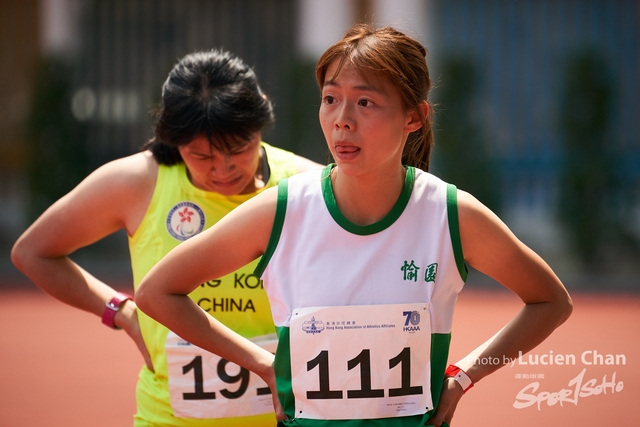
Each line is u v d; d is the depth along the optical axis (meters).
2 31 52.41
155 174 10.60
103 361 26.34
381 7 47.91
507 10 50.22
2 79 52.59
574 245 44.84
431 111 8.73
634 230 45.06
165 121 9.90
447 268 8.01
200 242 8.20
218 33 52.16
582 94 44.81
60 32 50.91
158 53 52.25
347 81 7.67
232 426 10.34
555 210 45.84
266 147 11.02
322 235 7.95
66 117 47.19
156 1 52.19
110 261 47.22
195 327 8.41
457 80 44.66
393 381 7.85
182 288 8.33
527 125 50.16
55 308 35.66
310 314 7.87
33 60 49.69
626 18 49.66
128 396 22.36
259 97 10.24
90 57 51.78
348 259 7.91
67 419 20.25
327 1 48.34
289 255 8.06
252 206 8.12
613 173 44.53
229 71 10.05
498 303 35.56
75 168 47.38
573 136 44.97
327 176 8.07
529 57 50.12
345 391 7.86
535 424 19.31
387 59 7.62
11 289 40.50
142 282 8.46
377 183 7.89
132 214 10.62
